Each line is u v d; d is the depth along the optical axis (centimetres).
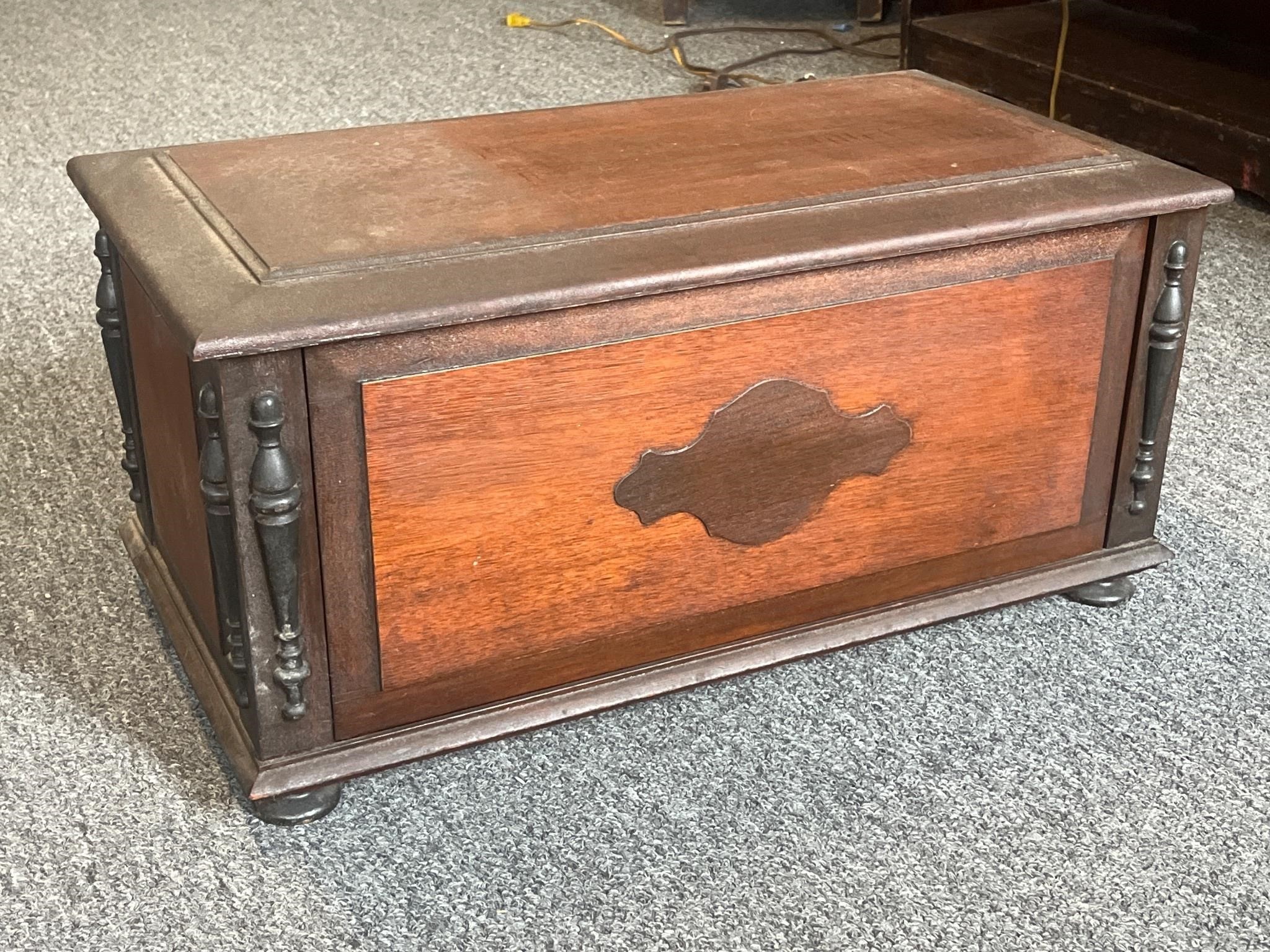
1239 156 216
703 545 115
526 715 112
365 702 107
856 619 124
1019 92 253
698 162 122
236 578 102
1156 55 251
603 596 112
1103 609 136
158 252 103
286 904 102
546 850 107
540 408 104
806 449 115
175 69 284
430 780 114
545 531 108
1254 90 232
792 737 119
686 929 100
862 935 100
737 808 111
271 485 96
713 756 117
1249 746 119
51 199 222
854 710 123
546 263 102
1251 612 136
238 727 110
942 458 121
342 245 103
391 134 130
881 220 111
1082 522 132
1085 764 117
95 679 125
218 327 92
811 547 119
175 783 113
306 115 260
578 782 114
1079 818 111
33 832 108
